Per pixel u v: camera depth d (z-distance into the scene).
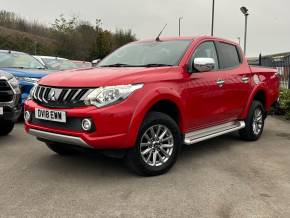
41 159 5.80
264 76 7.52
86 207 4.06
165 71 5.29
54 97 4.90
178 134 5.30
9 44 38.72
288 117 10.16
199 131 6.00
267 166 5.61
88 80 4.79
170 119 5.19
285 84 13.04
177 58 5.64
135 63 5.88
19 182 4.79
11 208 4.01
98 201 4.22
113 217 3.83
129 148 4.80
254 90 7.11
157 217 3.84
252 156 6.18
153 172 5.04
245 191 4.56
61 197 4.32
